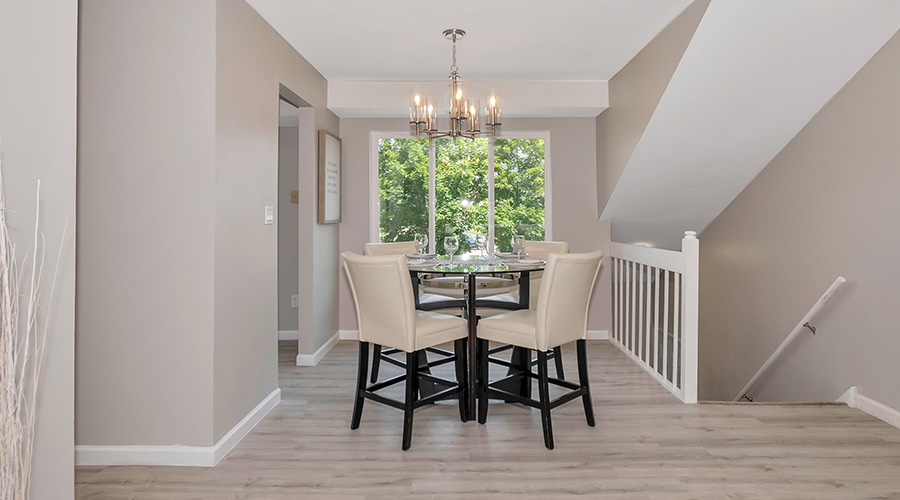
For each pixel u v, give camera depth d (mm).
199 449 2471
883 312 2975
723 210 4824
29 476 1333
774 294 4039
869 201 3074
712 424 2910
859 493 2154
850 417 2994
